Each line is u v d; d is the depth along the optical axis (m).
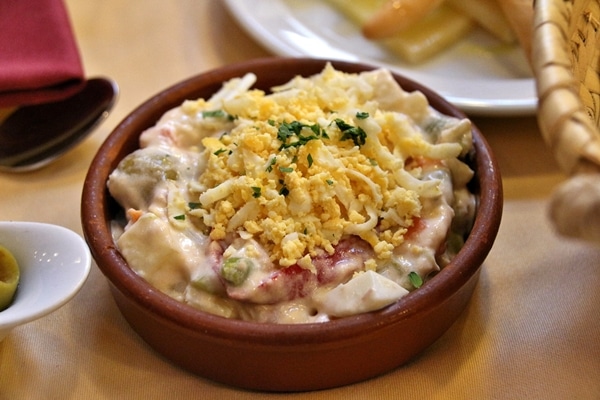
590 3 0.32
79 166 0.41
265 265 0.32
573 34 0.30
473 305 0.35
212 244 0.33
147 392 0.32
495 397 0.32
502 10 0.45
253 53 0.47
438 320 0.32
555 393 0.32
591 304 0.35
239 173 0.34
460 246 0.35
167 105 0.38
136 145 0.37
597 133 0.26
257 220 0.33
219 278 0.32
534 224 0.38
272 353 0.30
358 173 0.33
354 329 0.30
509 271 0.36
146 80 0.45
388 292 0.30
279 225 0.32
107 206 0.35
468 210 0.35
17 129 0.42
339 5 0.48
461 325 0.34
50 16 0.42
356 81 0.37
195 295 0.32
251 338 0.30
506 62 0.46
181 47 0.47
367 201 0.33
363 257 0.33
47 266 0.32
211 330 0.30
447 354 0.33
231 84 0.38
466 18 0.47
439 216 0.34
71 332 0.34
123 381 0.33
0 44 0.41
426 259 0.32
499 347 0.34
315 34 0.47
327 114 0.36
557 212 0.25
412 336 0.31
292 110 0.36
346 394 0.32
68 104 0.43
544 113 0.26
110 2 0.50
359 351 0.31
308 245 0.32
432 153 0.35
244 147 0.34
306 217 0.33
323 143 0.34
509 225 0.38
